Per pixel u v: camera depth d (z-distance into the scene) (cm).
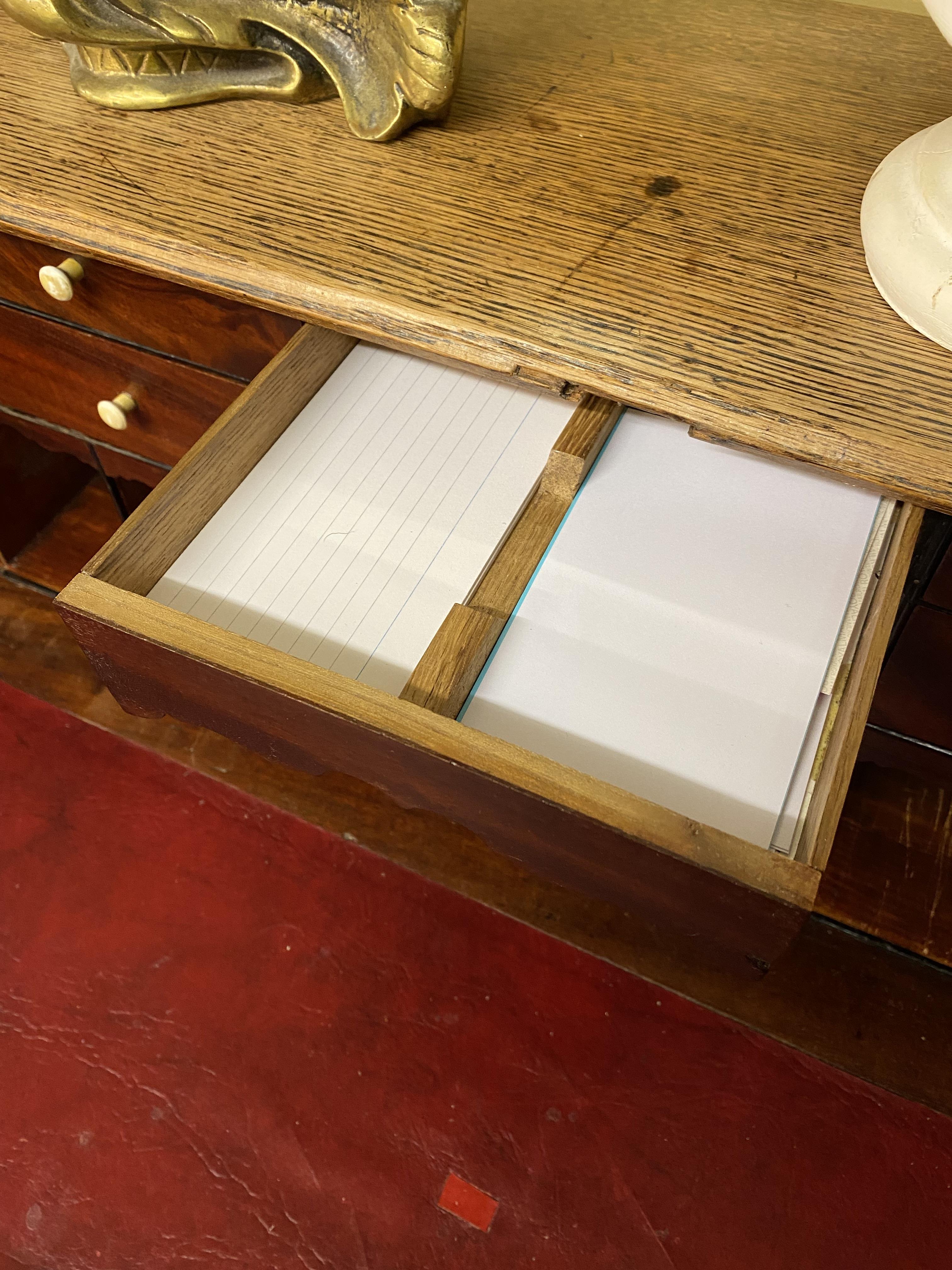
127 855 99
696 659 54
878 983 90
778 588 57
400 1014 90
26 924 94
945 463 50
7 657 112
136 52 68
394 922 95
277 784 103
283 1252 78
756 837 48
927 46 79
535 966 92
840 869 95
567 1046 88
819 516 60
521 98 73
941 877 95
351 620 58
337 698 50
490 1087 85
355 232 61
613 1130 83
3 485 109
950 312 53
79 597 53
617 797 46
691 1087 85
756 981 88
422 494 63
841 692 53
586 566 58
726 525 60
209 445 61
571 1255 78
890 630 52
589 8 83
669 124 71
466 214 63
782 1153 82
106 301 71
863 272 59
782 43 79
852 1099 85
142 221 62
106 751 106
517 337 56
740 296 58
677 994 90
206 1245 78
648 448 64
